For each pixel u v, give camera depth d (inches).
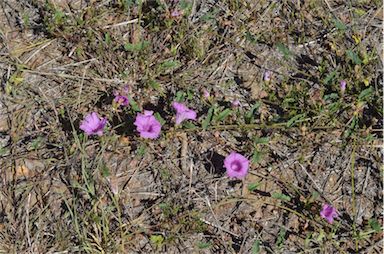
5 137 30.1
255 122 30.4
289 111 30.5
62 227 27.6
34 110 30.8
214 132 30.0
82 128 28.4
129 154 29.5
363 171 29.4
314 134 30.1
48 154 29.5
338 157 29.7
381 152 29.7
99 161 28.8
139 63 32.2
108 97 31.2
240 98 31.4
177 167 29.3
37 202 28.4
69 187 28.6
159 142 29.7
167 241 27.2
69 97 31.3
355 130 30.0
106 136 29.7
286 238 27.6
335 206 28.5
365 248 27.4
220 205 28.4
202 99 30.9
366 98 30.7
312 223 27.8
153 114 30.8
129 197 28.5
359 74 31.4
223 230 27.7
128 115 30.3
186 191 28.6
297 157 29.6
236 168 27.9
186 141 29.8
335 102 30.6
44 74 31.9
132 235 27.6
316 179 29.1
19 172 29.1
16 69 32.0
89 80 31.9
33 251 27.2
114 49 32.7
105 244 27.1
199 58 32.5
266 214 28.2
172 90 31.6
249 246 27.4
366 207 28.5
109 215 28.0
